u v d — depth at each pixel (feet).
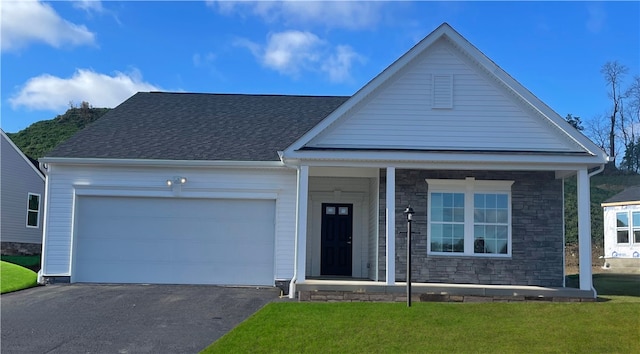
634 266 82.99
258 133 59.98
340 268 58.59
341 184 58.90
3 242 84.69
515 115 49.32
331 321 36.52
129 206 54.54
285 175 54.39
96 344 33.65
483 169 48.39
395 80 49.62
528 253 50.34
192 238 54.13
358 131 49.03
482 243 50.75
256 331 34.71
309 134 47.85
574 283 60.39
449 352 31.12
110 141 57.57
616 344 32.19
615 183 133.18
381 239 50.55
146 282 53.78
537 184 50.96
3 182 85.15
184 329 36.78
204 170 54.39
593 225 107.24
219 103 68.18
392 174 47.44
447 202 51.21
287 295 48.78
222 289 51.08
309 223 58.65
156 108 66.23
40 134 163.43
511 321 36.47
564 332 34.19
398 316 37.60
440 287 45.52
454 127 49.21
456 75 49.73
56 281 53.52
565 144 48.78
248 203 54.44
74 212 54.19
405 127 49.14
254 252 53.98
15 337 35.12
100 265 54.03
